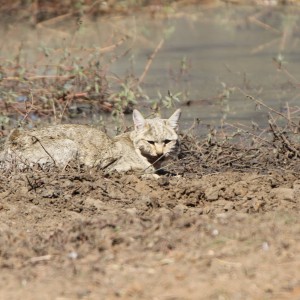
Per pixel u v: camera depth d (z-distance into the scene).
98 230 10.57
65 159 14.00
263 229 10.47
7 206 12.33
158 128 14.00
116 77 20.70
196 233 10.42
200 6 34.31
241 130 16.05
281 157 14.98
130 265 9.58
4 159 14.09
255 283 9.00
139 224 10.71
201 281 9.09
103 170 13.97
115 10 32.62
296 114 18.98
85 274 9.38
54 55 23.89
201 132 17.67
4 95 18.78
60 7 31.88
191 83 22.48
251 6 34.16
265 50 26.66
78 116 19.55
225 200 12.48
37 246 10.18
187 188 12.68
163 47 27.50
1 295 8.92
